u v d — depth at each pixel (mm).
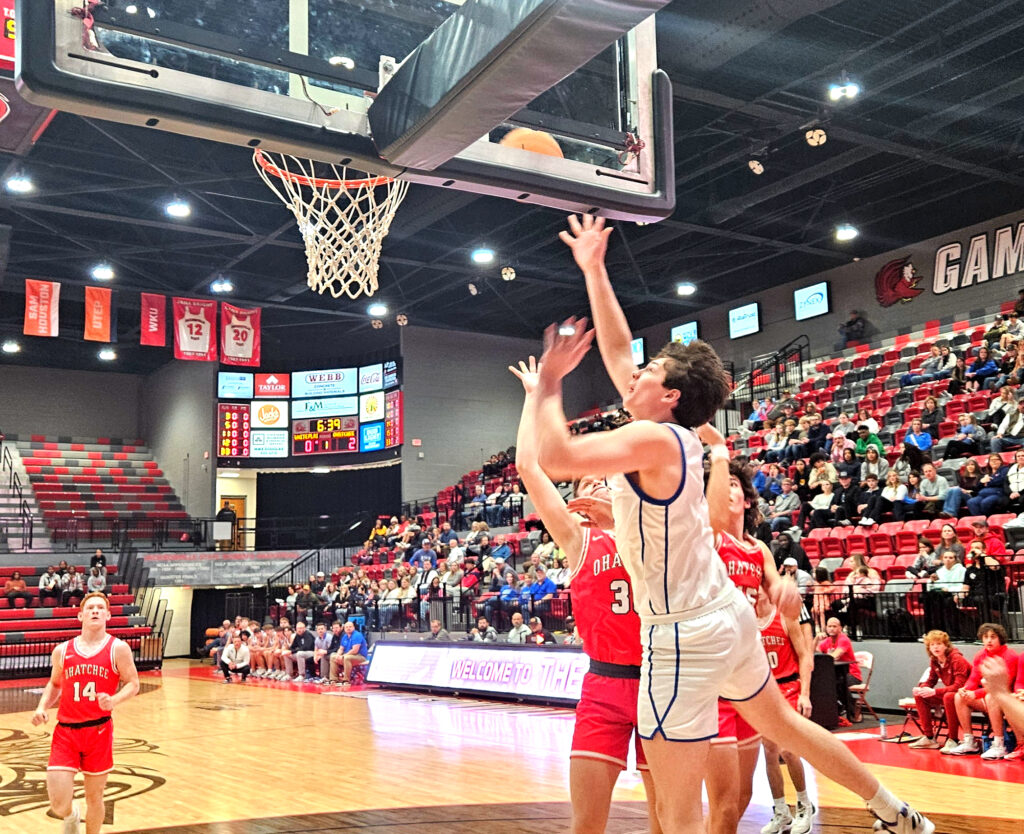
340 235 8555
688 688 2531
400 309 24625
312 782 7613
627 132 4969
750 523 4770
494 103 3977
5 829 6133
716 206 17766
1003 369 15484
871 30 12984
